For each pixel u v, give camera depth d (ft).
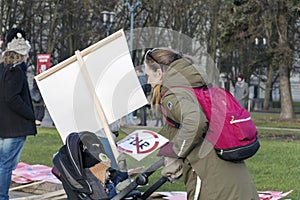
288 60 96.02
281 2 94.32
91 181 16.10
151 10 118.73
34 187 26.89
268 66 103.86
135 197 16.61
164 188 26.00
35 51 132.36
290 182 29.17
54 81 17.31
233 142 14.48
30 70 133.49
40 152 38.42
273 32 98.27
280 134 65.00
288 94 100.27
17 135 21.89
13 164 22.26
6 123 21.76
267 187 27.61
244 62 146.41
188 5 120.16
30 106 22.44
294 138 60.08
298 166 35.27
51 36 119.03
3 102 21.72
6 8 112.78
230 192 14.73
